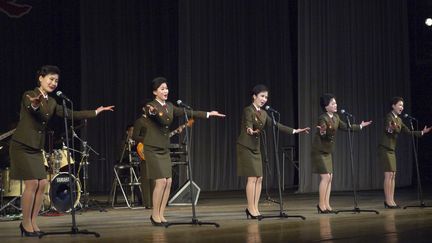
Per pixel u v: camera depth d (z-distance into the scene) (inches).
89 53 511.8
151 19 535.8
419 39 568.4
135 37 530.0
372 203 385.1
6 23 487.5
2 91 484.7
